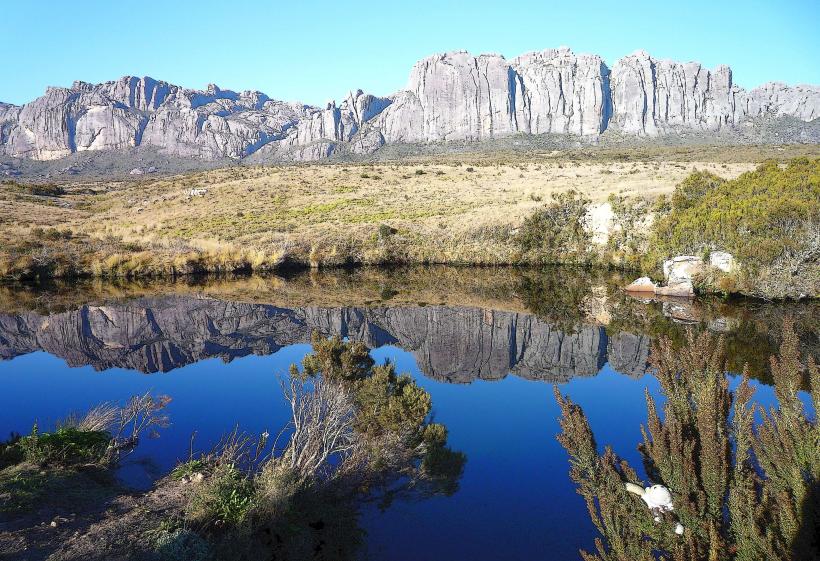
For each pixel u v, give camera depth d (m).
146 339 18.70
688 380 5.29
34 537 5.69
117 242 39.88
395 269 38.25
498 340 18.80
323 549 6.62
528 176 72.31
